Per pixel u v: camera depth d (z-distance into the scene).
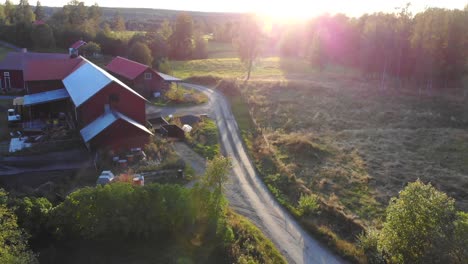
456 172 33.56
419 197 19.33
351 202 28.08
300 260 20.84
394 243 19.62
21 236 16.69
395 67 76.00
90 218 19.30
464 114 53.31
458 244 17.59
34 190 25.27
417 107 56.78
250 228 22.95
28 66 48.66
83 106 36.25
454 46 67.00
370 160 35.94
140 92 57.38
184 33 104.75
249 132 43.50
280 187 29.64
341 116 51.91
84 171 29.50
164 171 30.55
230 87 63.38
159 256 18.83
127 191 20.02
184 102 55.00
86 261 18.11
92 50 86.75
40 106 43.59
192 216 20.52
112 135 33.59
